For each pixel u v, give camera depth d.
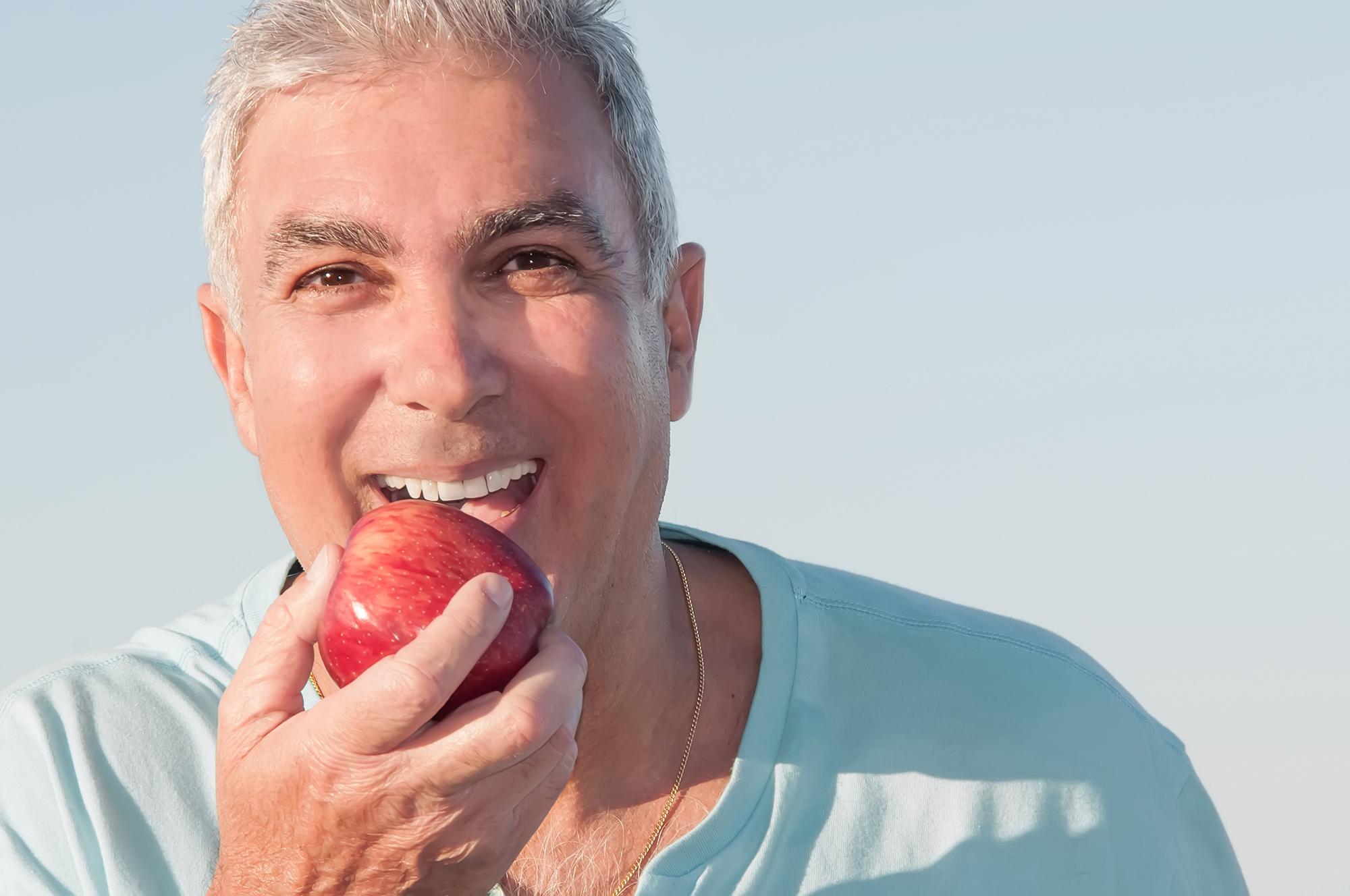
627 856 1.01
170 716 1.04
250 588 1.08
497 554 0.89
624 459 0.97
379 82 0.95
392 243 0.94
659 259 1.01
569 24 0.97
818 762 1.03
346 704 0.86
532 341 0.95
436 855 0.89
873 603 1.09
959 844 1.02
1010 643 1.09
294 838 0.89
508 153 0.95
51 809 1.02
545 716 0.86
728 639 1.06
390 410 0.95
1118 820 1.04
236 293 1.01
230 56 0.98
